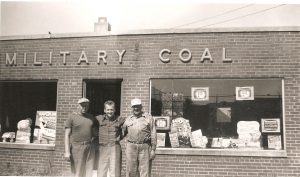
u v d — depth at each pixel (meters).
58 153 8.05
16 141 8.41
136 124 5.82
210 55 7.72
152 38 7.94
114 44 8.05
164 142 7.78
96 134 6.02
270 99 7.57
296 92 7.43
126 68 7.97
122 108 7.89
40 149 8.15
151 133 5.88
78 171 5.77
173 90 7.86
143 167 5.78
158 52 7.90
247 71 7.60
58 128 8.12
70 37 8.26
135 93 7.88
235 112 7.66
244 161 7.40
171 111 7.83
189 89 7.83
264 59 7.57
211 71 7.71
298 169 7.25
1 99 8.58
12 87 8.59
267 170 7.33
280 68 7.51
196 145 7.70
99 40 8.13
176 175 7.54
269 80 7.61
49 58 8.33
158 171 7.59
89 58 8.14
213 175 7.45
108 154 5.83
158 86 7.91
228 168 7.43
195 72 7.76
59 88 8.21
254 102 7.62
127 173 5.84
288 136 7.37
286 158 7.30
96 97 8.24
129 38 8.02
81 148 5.78
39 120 8.39
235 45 7.68
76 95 8.12
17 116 8.50
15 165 8.20
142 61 7.93
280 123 7.49
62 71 8.23
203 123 7.74
